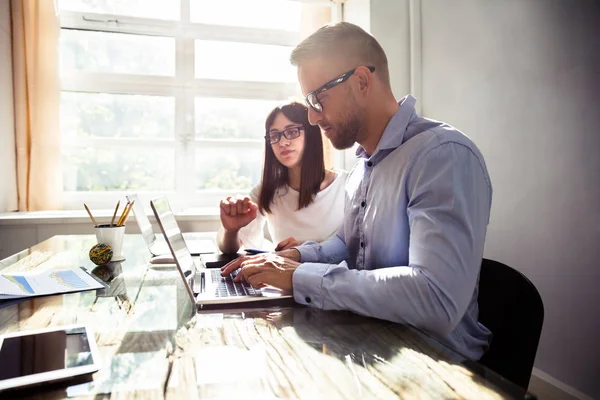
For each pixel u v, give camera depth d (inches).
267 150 75.1
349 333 27.8
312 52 42.5
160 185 120.1
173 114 119.7
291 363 22.8
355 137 45.2
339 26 42.9
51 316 31.8
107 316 31.7
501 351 37.0
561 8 69.8
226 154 122.9
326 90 42.8
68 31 112.7
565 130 69.9
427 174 36.6
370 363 23.1
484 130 87.2
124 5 115.6
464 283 32.7
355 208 47.9
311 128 72.2
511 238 81.4
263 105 124.5
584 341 67.6
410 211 36.6
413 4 104.1
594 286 65.6
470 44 90.0
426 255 33.0
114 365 22.9
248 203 61.3
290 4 124.4
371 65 42.7
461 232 33.8
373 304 31.1
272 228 79.2
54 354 23.7
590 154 65.9
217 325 29.4
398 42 106.0
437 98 100.3
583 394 67.7
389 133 42.6
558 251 72.0
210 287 38.5
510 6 79.5
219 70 122.2
